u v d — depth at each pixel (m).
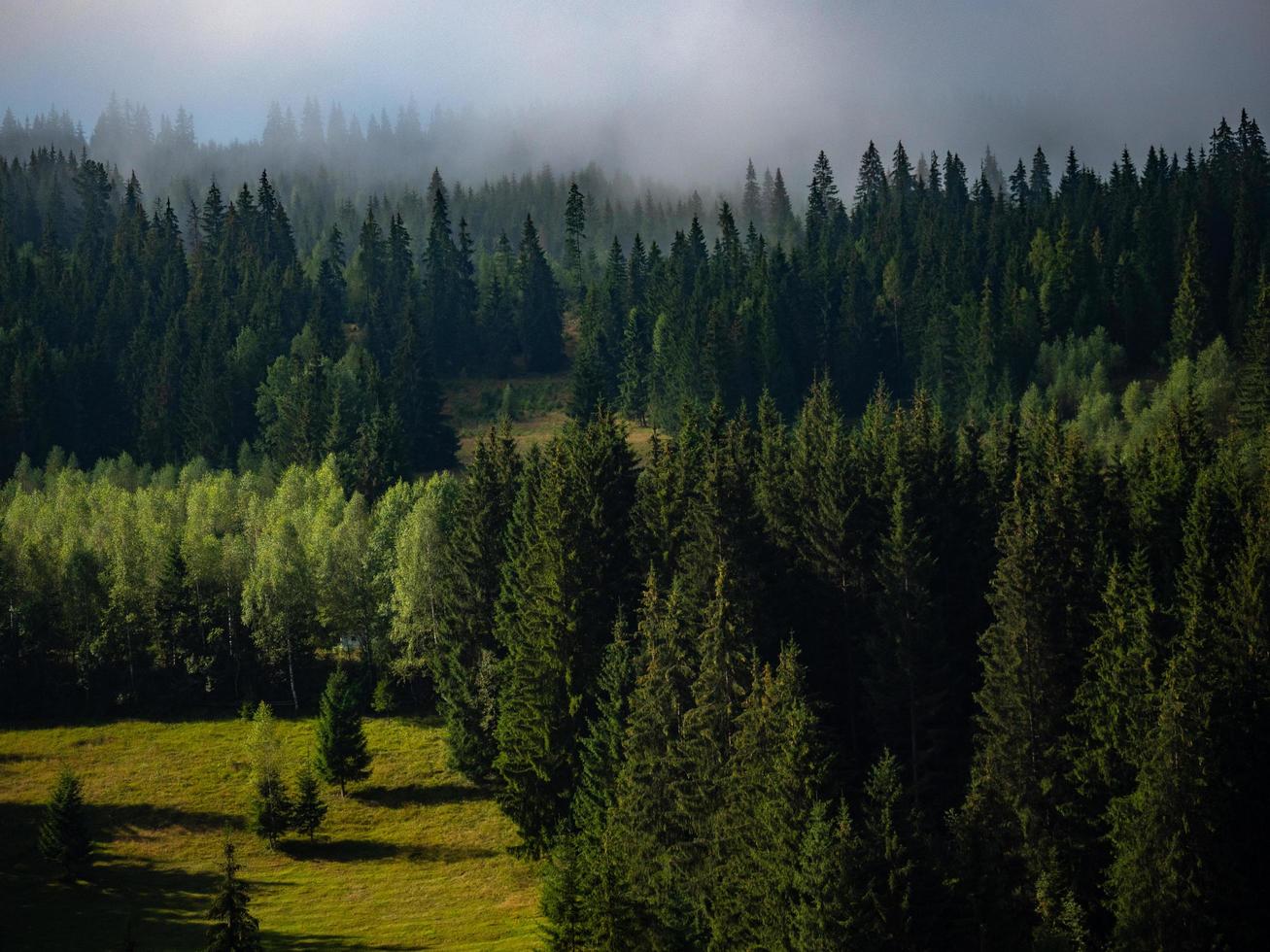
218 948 48.47
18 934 69.50
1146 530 76.00
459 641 93.06
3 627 103.31
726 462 77.88
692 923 56.84
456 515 100.31
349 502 130.00
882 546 75.19
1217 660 56.25
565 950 53.28
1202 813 50.28
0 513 127.69
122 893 75.94
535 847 76.88
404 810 87.62
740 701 64.56
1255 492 75.31
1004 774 61.97
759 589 75.00
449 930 68.75
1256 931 50.19
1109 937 54.81
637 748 64.75
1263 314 129.88
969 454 89.31
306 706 103.88
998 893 53.12
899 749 70.94
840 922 48.75
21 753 95.44
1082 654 65.44
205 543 111.44
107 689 104.56
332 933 68.69
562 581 79.75
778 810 53.22
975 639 75.75
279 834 82.81
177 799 88.62
